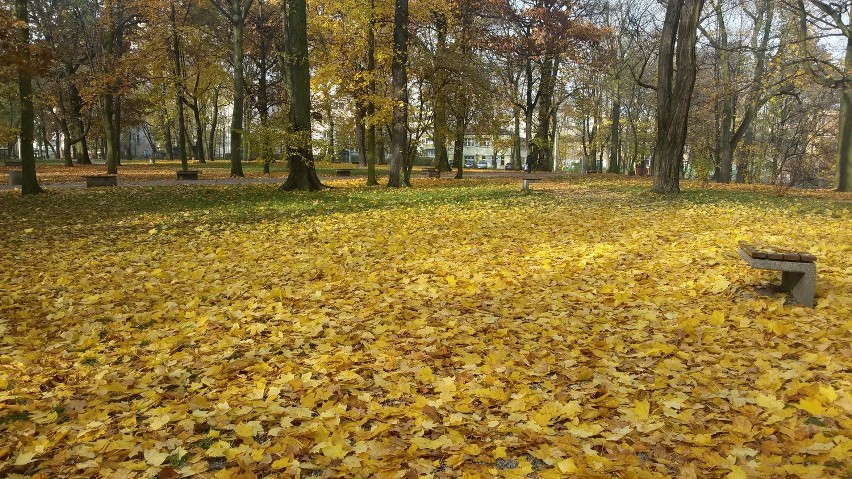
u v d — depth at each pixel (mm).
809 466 2613
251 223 12625
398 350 4590
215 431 3168
